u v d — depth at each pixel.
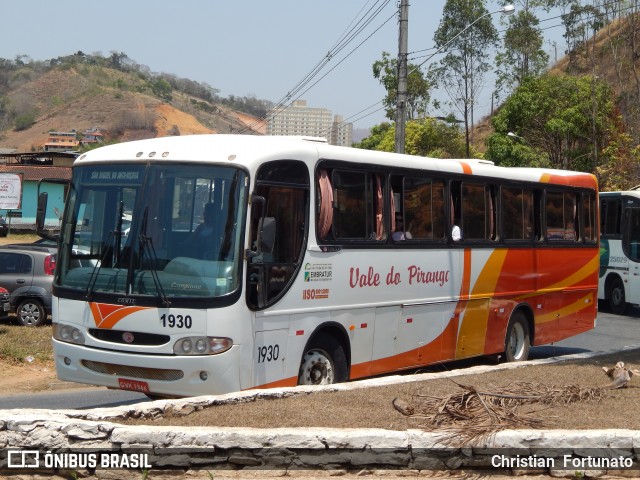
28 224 55.84
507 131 43.62
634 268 24.67
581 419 7.92
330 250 10.71
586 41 47.62
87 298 9.60
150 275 9.35
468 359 15.65
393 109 50.84
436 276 12.80
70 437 6.88
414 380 9.96
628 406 8.68
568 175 16.56
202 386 9.10
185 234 9.43
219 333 9.10
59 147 126.50
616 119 42.53
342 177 11.05
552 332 16.00
